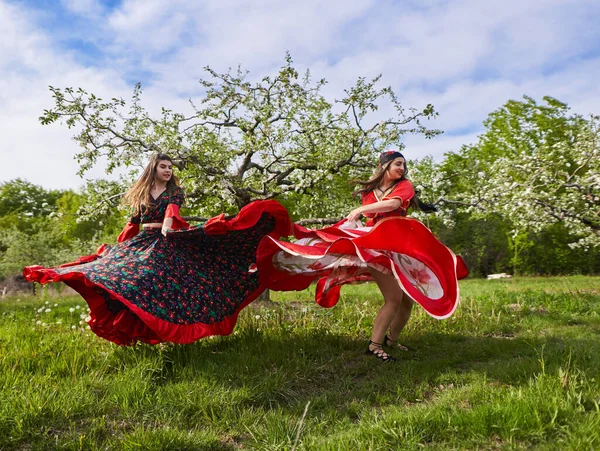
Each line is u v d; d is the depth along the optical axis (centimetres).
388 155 451
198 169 770
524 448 240
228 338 491
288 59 818
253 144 807
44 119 707
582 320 610
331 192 950
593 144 1155
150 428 298
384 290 437
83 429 294
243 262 461
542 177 1138
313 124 845
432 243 404
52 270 396
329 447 253
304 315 629
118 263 412
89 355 421
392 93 827
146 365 383
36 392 325
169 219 423
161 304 396
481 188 1082
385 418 286
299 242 470
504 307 696
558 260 2530
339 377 397
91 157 737
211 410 313
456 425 270
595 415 260
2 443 270
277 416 308
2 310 805
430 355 456
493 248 2767
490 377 365
